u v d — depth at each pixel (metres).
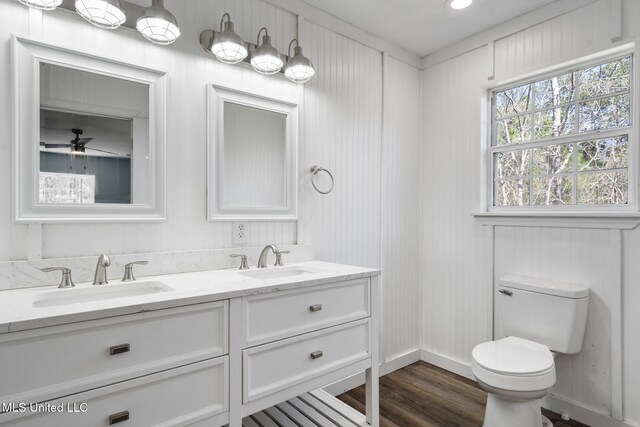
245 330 1.33
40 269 1.36
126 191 1.57
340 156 2.37
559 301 1.98
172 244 1.70
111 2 1.33
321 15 2.25
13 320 0.92
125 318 1.08
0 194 1.32
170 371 1.16
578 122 2.16
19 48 1.34
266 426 1.73
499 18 2.34
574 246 2.08
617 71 2.01
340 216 2.37
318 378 1.55
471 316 2.57
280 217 2.05
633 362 1.86
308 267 1.92
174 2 1.71
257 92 1.97
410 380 2.53
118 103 1.56
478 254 2.54
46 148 1.40
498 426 1.73
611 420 1.91
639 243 1.84
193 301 1.20
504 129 2.51
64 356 0.99
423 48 2.77
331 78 2.32
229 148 1.88
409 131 2.83
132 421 1.09
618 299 1.90
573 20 2.07
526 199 2.39
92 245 1.50
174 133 1.70
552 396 2.13
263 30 2.00
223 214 1.85
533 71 2.25
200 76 1.78
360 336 1.74
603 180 2.05
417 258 2.89
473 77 2.58
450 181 2.72
